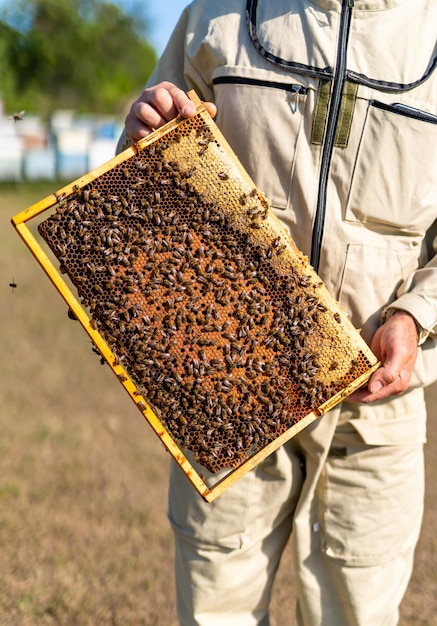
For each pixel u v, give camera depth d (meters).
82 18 32.03
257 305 1.83
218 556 2.20
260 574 2.27
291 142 1.95
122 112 34.03
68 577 3.01
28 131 17.75
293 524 2.24
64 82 31.53
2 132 16.86
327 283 2.02
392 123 1.92
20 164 17.05
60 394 4.93
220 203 1.83
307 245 2.00
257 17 1.99
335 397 1.88
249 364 1.82
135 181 1.80
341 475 2.17
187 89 2.17
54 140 17.55
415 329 1.96
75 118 23.42
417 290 2.00
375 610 2.18
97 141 18.17
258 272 1.85
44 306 7.28
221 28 2.01
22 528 3.31
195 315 1.82
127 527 3.38
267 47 1.95
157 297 1.80
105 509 3.52
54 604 2.85
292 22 1.94
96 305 1.78
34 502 3.52
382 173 1.95
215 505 2.17
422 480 2.26
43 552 3.16
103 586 2.98
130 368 1.82
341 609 2.23
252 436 1.84
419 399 2.22
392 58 1.92
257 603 2.30
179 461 1.82
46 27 30.50
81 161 17.75
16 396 4.81
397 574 2.21
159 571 3.10
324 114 1.93
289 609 2.95
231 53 1.99
